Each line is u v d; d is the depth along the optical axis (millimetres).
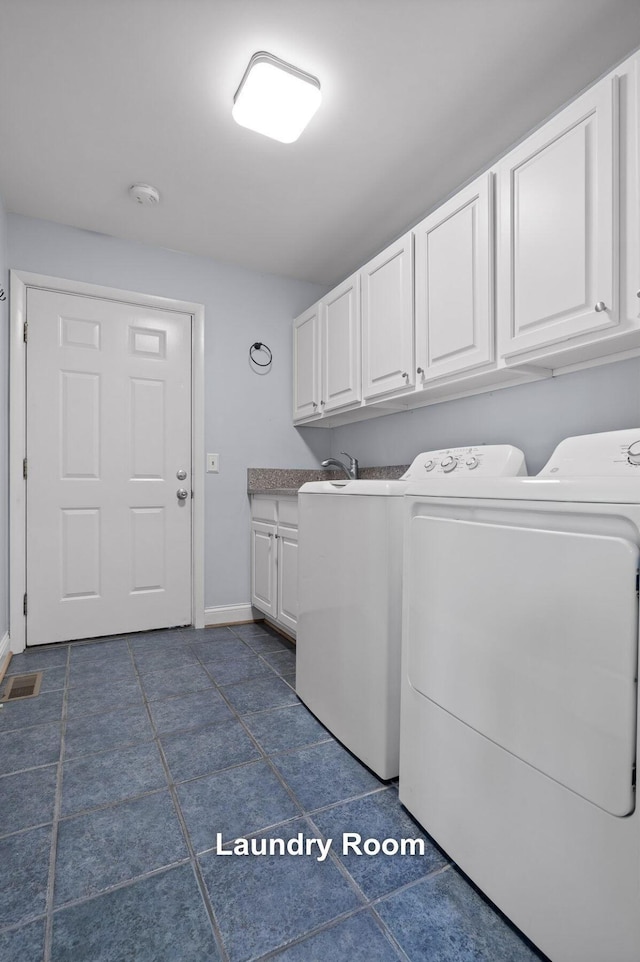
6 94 1646
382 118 1754
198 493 2898
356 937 925
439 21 1370
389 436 2695
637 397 1466
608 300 1254
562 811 831
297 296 3219
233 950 896
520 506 917
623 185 1233
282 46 1457
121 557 2725
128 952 889
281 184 2166
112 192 2232
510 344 1550
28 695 1959
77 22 1380
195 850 1140
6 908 977
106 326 2666
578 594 809
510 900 930
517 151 1513
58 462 2561
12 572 2414
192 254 2861
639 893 717
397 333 2090
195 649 2516
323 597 1728
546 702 860
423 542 1189
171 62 1520
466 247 1710
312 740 1632
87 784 1383
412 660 1231
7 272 2385
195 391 2898
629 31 1389
